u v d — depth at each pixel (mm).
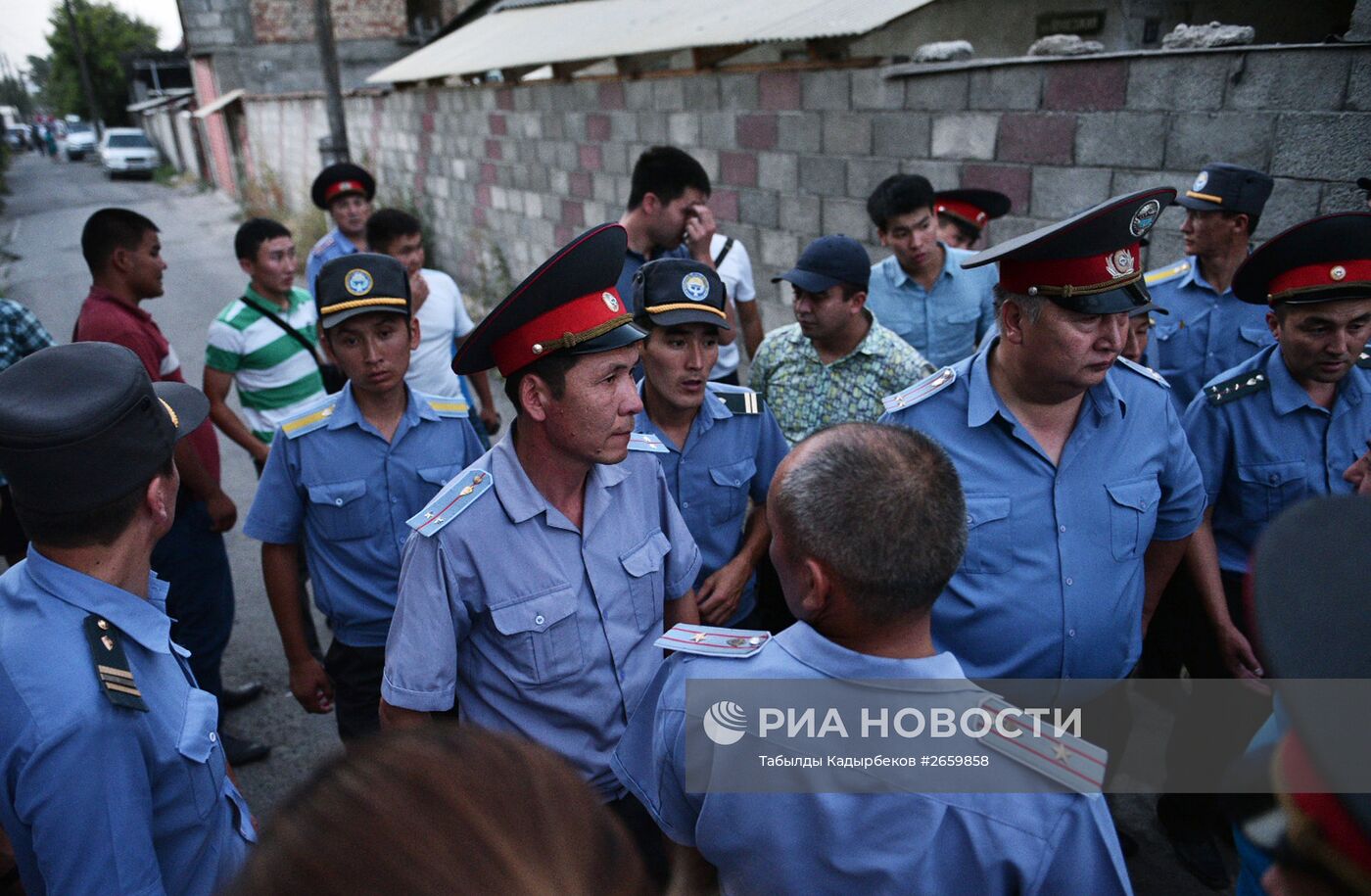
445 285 4008
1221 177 2977
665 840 1457
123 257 3219
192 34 17750
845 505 1104
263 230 3531
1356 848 602
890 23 4266
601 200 7121
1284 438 2271
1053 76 3711
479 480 1707
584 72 7820
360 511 2395
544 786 507
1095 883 1058
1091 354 1745
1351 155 2832
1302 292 2068
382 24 17484
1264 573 667
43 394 1245
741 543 2512
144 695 1285
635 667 1807
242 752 3131
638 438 1924
